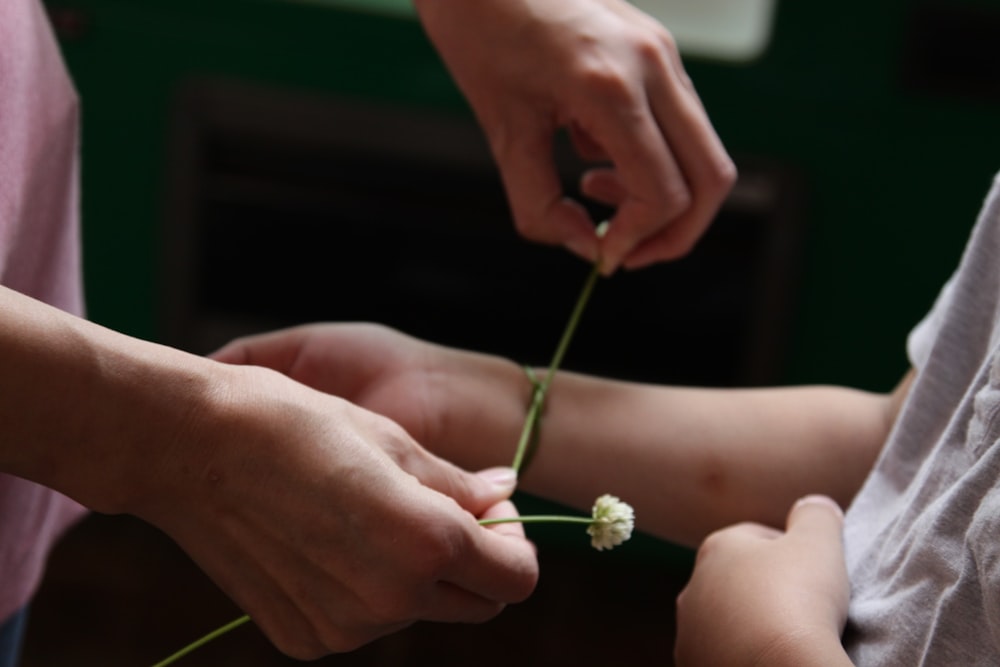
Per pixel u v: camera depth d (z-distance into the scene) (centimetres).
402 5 151
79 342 78
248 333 175
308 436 80
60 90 90
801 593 85
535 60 95
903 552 84
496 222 165
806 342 159
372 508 80
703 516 96
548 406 97
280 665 158
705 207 98
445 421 96
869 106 146
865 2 141
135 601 167
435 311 174
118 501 80
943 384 88
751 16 147
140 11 152
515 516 87
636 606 175
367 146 159
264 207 167
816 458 96
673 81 97
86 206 163
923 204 149
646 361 171
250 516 80
